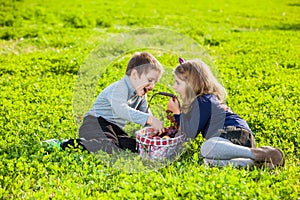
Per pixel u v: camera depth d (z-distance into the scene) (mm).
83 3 24906
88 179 5488
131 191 5133
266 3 27094
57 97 8805
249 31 17859
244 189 5008
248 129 6234
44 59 11922
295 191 5156
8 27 17422
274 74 10656
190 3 27016
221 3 27266
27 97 8641
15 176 5566
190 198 4883
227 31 17469
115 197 4961
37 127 7039
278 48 13758
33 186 5379
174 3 26766
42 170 5672
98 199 4945
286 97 8703
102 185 5328
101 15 20484
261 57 12414
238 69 11219
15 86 9539
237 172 5441
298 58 12375
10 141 6531
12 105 8047
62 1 25188
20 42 14898
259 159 5844
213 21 20266
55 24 18641
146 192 5098
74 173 5570
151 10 23266
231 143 5926
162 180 5258
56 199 4992
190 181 5195
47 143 6320
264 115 7477
